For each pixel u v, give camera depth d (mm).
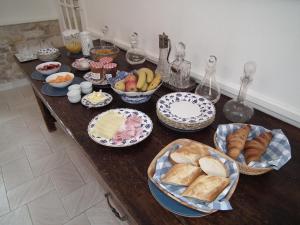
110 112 872
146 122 833
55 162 1582
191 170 590
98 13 1756
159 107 840
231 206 544
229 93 1013
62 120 883
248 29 847
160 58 1161
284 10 725
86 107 965
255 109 936
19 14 2361
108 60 1204
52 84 1063
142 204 561
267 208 550
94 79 1117
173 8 1115
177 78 1087
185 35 1124
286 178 629
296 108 813
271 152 662
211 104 865
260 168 592
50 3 2475
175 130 805
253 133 729
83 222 1214
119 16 1531
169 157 638
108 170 663
